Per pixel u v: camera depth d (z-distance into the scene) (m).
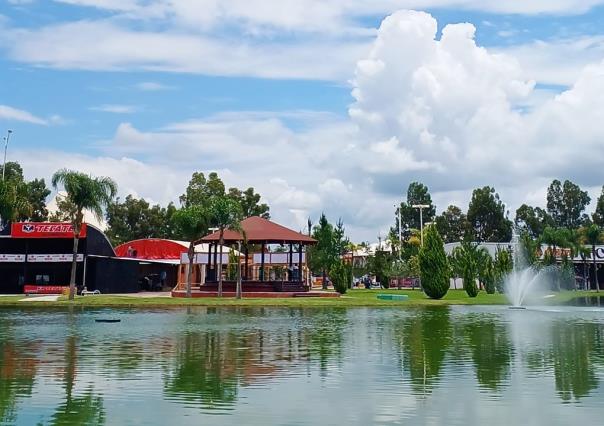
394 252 86.38
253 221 54.91
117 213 95.88
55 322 26.62
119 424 9.14
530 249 76.06
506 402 10.52
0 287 58.47
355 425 9.09
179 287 60.94
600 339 20.00
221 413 9.76
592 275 88.69
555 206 127.69
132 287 61.81
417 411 9.90
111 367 13.98
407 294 56.41
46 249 57.31
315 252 66.81
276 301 43.22
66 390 11.41
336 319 29.19
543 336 21.00
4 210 44.94
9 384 11.95
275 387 11.74
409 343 18.84
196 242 52.44
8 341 19.12
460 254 72.56
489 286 58.12
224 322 27.03
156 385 11.89
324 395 11.03
